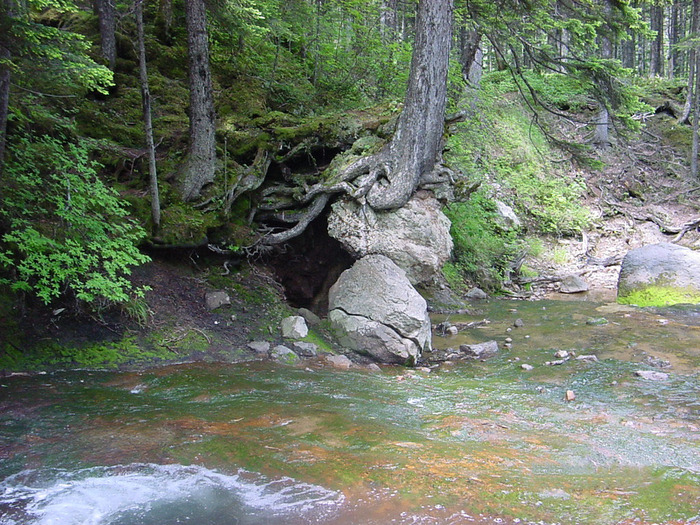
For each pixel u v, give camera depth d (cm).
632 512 398
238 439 512
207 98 931
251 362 786
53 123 866
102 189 764
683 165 2458
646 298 1326
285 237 988
